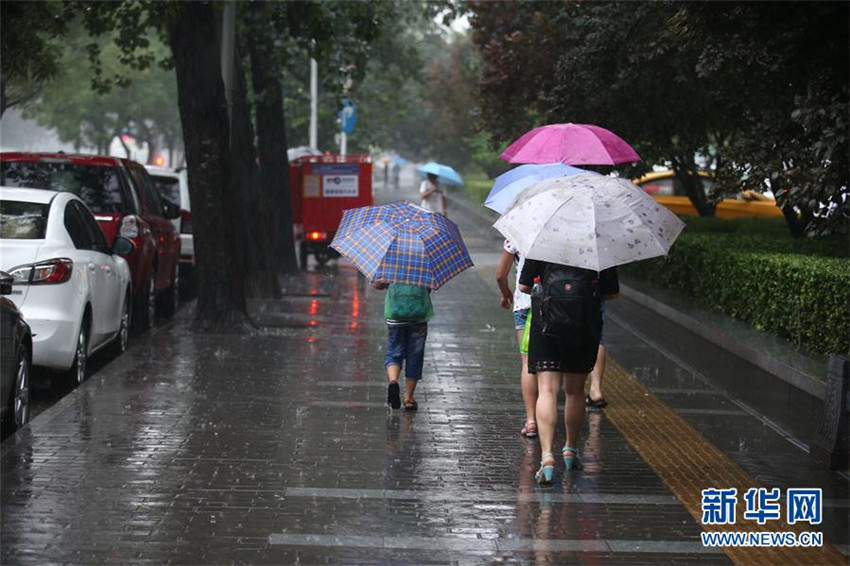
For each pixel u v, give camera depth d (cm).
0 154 4003
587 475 2219
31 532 1798
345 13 5009
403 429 2561
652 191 7581
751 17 3594
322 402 2831
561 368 2153
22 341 2480
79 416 2603
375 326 4275
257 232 5241
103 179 3969
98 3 5159
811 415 2728
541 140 2545
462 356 3575
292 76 9588
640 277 5559
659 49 4097
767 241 4525
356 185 7019
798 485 2184
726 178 3781
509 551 1770
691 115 4841
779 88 3866
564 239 2023
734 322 3825
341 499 2016
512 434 2538
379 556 1733
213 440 2414
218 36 4431
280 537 1806
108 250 3409
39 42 4638
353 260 2603
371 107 12731
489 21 6284
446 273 2612
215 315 4031
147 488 2050
